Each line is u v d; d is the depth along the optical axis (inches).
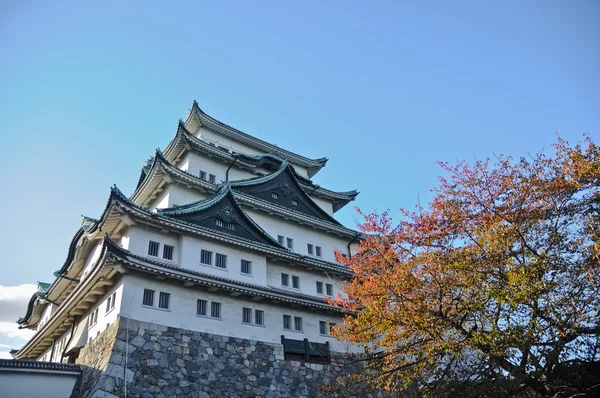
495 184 775.7
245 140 1847.9
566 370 682.2
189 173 1480.1
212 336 1005.8
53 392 920.3
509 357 678.5
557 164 734.5
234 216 1257.4
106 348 888.3
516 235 695.1
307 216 1560.0
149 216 1040.8
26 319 1638.8
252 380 1002.7
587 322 615.5
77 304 1100.5
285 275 1285.7
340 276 1392.7
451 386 749.9
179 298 1007.6
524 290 616.1
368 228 943.7
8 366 887.1
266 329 1109.7
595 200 685.9
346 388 1087.0
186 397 890.7
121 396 819.4
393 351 794.8
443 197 804.6
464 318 714.2
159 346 918.4
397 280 770.2
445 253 758.5
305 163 2031.3
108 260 920.9
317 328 1211.9
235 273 1151.6
